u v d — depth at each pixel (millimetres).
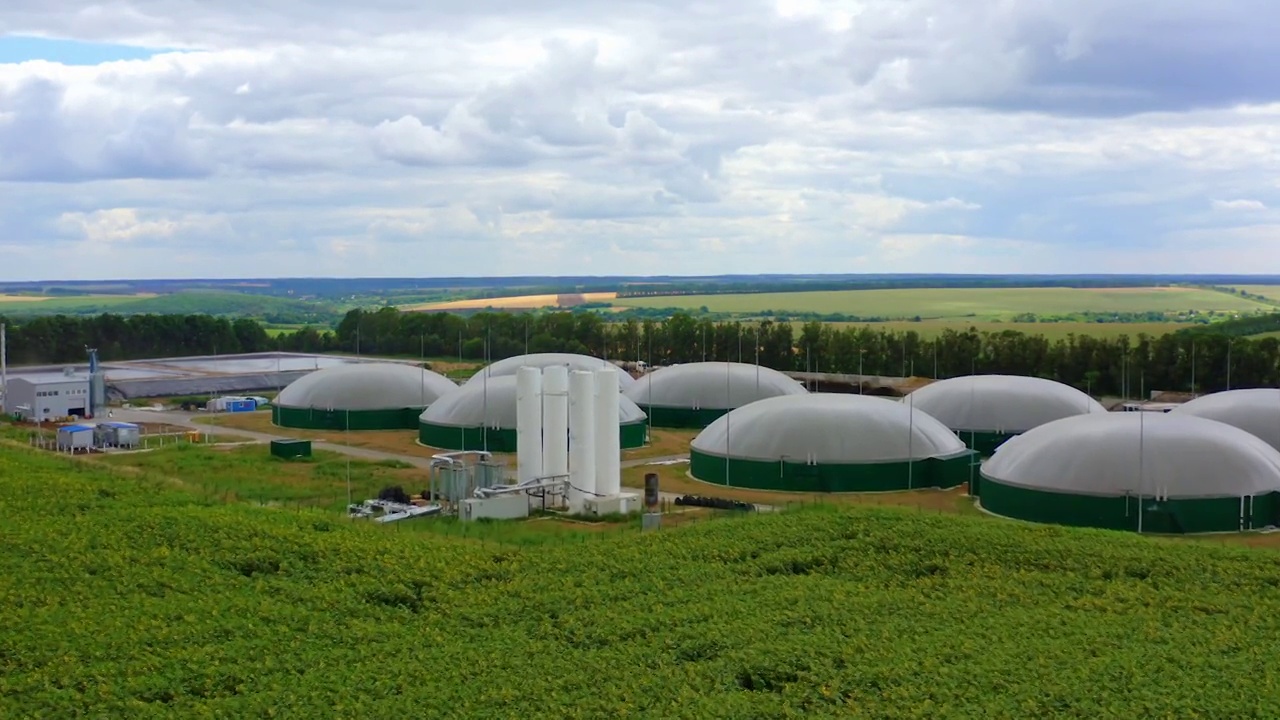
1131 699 22125
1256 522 38406
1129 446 39438
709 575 30453
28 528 33031
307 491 45500
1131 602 27984
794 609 27547
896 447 47062
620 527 38875
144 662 23875
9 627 25266
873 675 23359
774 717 21547
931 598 28594
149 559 30719
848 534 34000
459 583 30141
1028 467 40562
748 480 47688
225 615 26953
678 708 21891
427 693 22641
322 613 27516
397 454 57094
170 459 54094
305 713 21719
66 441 57125
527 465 43250
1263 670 23547
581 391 42156
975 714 21484
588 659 24578
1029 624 26500
